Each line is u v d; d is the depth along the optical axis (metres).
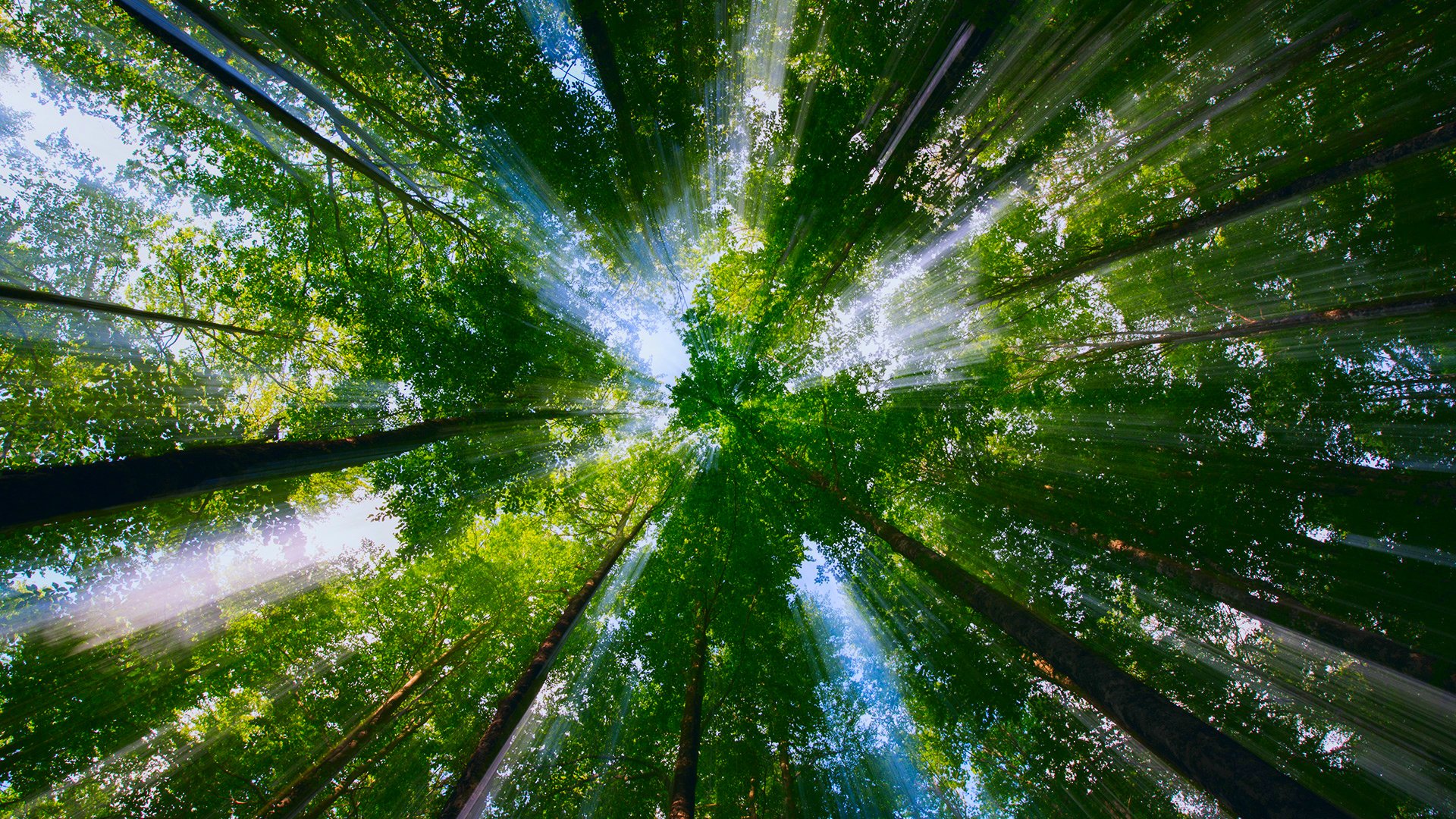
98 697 9.31
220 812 9.87
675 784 7.41
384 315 9.74
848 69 10.48
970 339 12.30
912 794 12.84
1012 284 11.84
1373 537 8.93
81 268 9.83
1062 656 5.35
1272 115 9.86
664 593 10.79
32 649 9.01
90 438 9.64
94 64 8.95
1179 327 12.00
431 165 10.61
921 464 11.52
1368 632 6.86
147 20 5.67
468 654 12.75
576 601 9.34
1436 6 8.07
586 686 11.62
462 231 10.44
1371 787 8.57
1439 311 8.36
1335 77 9.19
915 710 12.45
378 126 10.27
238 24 8.50
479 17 9.35
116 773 9.62
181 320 8.99
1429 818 8.20
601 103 10.25
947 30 10.11
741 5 12.06
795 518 11.02
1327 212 9.91
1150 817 10.41
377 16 9.07
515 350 10.30
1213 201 10.48
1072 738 10.22
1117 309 12.16
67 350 9.70
